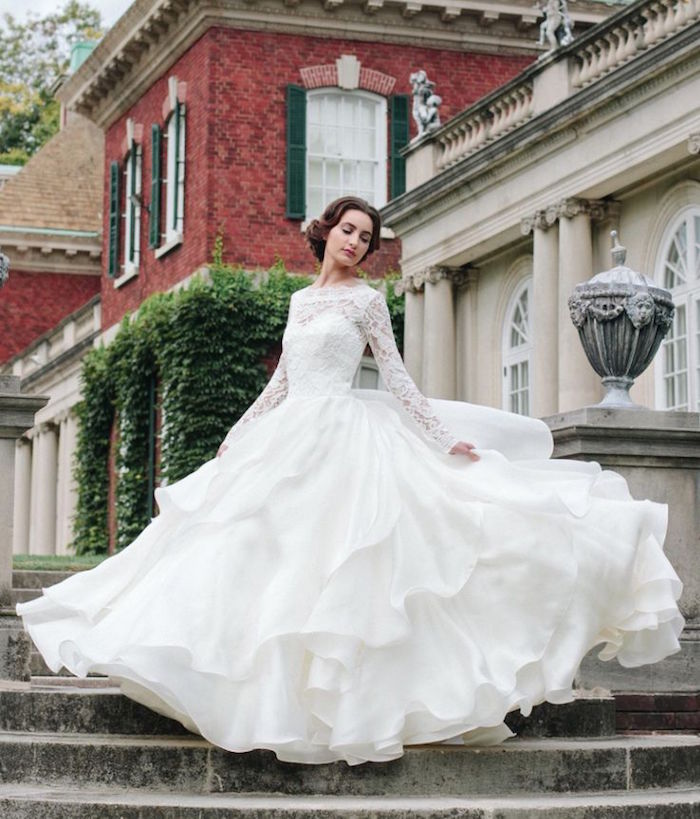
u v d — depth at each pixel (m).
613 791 6.54
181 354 25.53
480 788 6.34
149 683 5.89
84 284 40.25
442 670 6.13
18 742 6.50
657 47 16.91
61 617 6.68
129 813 5.89
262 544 6.21
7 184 40.31
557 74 19.92
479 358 22.98
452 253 22.38
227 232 25.81
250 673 5.98
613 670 8.59
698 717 8.52
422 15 26.78
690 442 8.88
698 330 17.89
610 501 6.71
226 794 6.19
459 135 22.66
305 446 6.43
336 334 6.67
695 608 8.87
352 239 6.84
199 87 26.30
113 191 30.38
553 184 19.55
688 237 18.11
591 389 19.14
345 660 5.88
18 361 38.78
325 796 6.19
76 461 30.45
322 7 26.34
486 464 6.60
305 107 26.23
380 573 6.16
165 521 6.66
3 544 9.03
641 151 17.73
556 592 6.28
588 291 9.22
